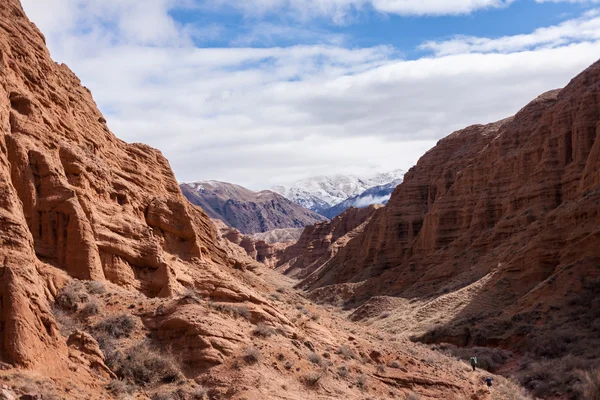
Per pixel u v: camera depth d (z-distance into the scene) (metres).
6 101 36.72
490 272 95.31
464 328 77.38
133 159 51.06
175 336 33.34
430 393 40.34
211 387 30.84
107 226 39.81
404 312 97.69
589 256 80.25
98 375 28.69
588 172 95.44
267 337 36.12
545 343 67.06
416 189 161.00
